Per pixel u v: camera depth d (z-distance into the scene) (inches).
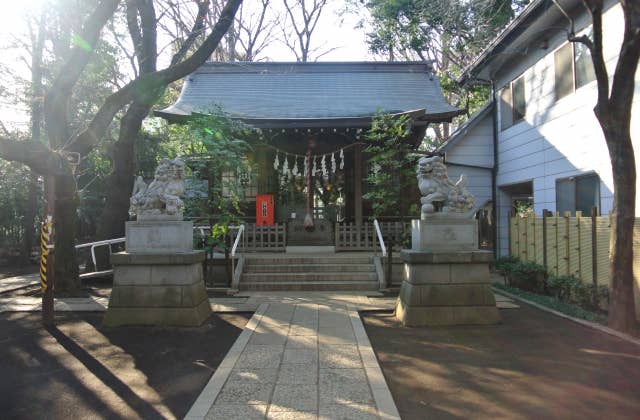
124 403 155.5
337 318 267.3
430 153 503.5
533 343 219.3
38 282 448.5
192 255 255.1
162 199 258.4
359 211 520.1
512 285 394.0
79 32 345.7
